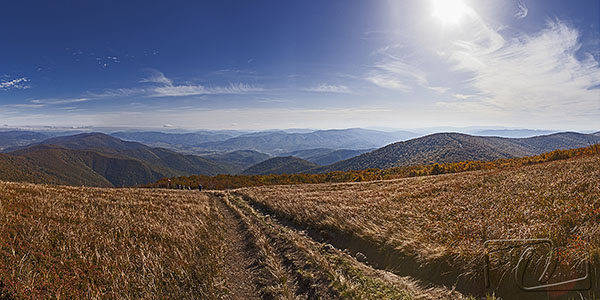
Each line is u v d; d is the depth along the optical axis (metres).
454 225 10.70
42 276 7.42
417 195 20.67
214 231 15.20
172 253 10.55
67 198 18.50
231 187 74.62
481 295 6.41
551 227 7.75
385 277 8.13
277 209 21.38
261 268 9.74
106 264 8.70
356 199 22.31
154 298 7.28
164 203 23.25
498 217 10.57
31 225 10.63
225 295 7.96
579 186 12.87
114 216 15.02
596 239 6.21
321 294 7.27
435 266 7.96
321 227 14.78
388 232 11.52
